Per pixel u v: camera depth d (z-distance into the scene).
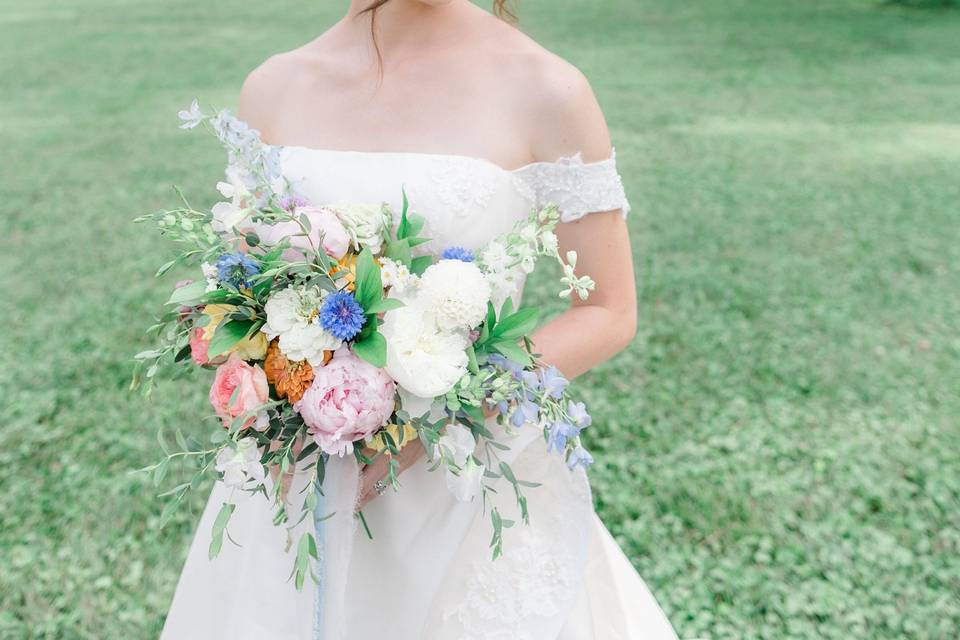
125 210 7.05
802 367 4.61
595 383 4.45
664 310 5.27
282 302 1.35
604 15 16.62
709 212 6.99
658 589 3.14
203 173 7.93
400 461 1.57
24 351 4.87
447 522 1.70
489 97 1.69
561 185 1.68
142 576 3.22
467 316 1.38
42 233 6.60
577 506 1.78
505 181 1.67
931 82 11.51
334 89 1.80
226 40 14.29
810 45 13.85
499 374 1.44
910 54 13.14
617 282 1.74
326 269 1.36
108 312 5.32
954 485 3.68
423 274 1.45
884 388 4.44
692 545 3.36
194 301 1.40
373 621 1.72
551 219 1.50
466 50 1.72
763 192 7.49
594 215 1.68
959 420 4.17
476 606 1.74
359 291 1.36
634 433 4.04
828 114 10.05
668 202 7.23
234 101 10.30
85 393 4.43
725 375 4.53
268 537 1.68
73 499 3.64
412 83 1.73
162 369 4.65
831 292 5.54
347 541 1.53
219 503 1.95
